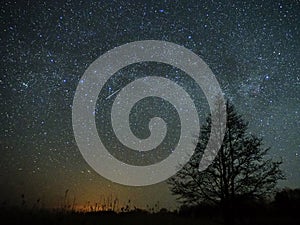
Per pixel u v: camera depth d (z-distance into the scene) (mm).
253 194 12211
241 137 13188
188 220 13180
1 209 9555
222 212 12422
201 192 12891
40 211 10234
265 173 12562
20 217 9484
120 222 12000
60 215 10742
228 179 12492
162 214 14734
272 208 12945
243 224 11969
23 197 10086
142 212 15398
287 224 11258
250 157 12719
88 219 11477
